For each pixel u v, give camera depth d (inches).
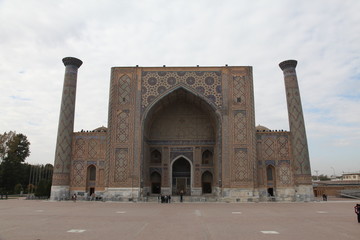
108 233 239.6
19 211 417.1
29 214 378.3
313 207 496.7
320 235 231.0
